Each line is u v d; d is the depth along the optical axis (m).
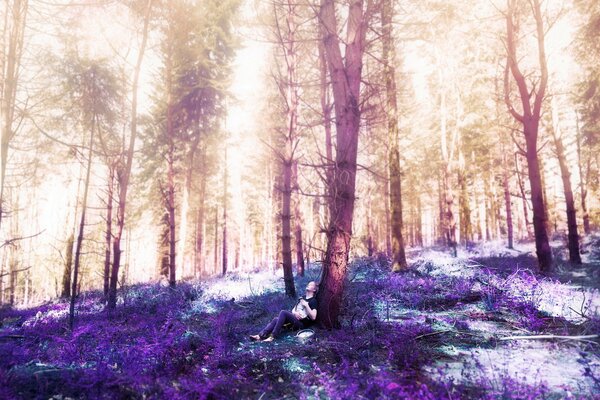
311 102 12.30
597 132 16.81
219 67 19.11
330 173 6.54
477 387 3.68
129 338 6.26
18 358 5.06
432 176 26.39
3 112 6.06
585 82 14.84
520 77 10.74
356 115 6.54
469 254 16.61
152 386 3.95
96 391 3.92
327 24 6.81
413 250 22.80
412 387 3.60
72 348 5.48
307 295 6.66
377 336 5.63
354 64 6.63
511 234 18.75
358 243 16.69
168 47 12.81
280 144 14.68
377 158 18.66
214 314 8.28
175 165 21.16
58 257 24.98
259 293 10.89
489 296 7.36
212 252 37.66
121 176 10.29
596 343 4.77
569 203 12.02
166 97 17.30
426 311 7.54
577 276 9.53
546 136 21.89
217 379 4.09
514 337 5.35
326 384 3.94
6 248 20.59
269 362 4.82
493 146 24.59
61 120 10.70
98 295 15.32
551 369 4.23
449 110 22.39
